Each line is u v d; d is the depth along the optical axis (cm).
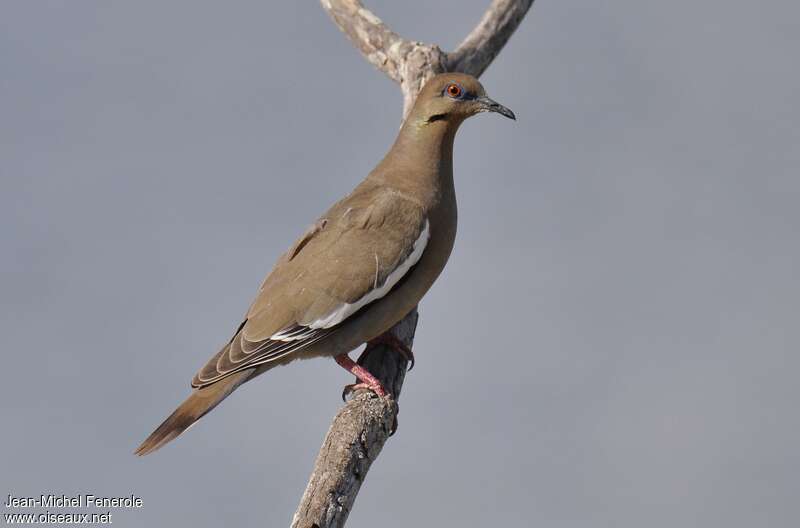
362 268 1082
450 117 1138
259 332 1073
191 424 1032
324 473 898
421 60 1416
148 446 1012
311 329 1077
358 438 929
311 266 1091
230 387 1053
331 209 1150
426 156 1142
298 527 848
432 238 1127
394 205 1114
